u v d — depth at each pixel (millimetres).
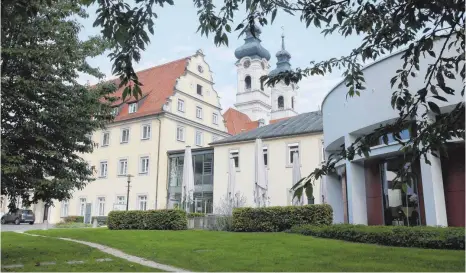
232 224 17875
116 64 4629
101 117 10703
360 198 16016
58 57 9273
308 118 30875
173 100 36188
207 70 40812
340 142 17219
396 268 7469
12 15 4801
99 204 37469
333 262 8367
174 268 8305
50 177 10312
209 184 32062
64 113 9477
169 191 34188
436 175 12109
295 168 19688
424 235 10383
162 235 15734
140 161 35688
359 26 5730
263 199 19719
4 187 8891
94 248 12062
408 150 4512
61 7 9414
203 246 11844
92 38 10383
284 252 10094
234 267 8117
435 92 4766
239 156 30609
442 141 4445
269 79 6426
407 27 5320
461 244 9609
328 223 16109
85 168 10641
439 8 4523
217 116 41438
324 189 19984
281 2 5195
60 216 39281
